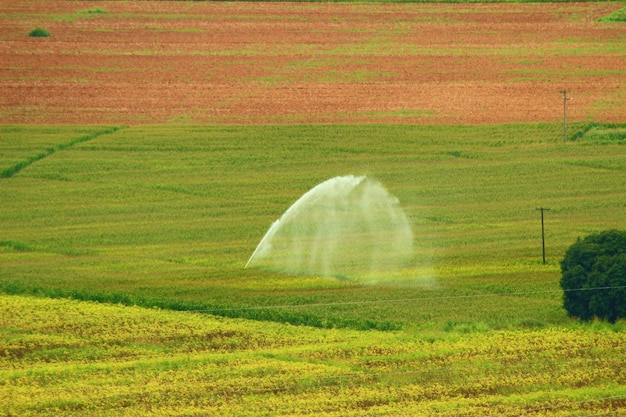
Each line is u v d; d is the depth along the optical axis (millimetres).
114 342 183500
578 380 163875
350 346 179875
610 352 176875
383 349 178750
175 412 150750
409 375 166500
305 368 169000
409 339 183500
